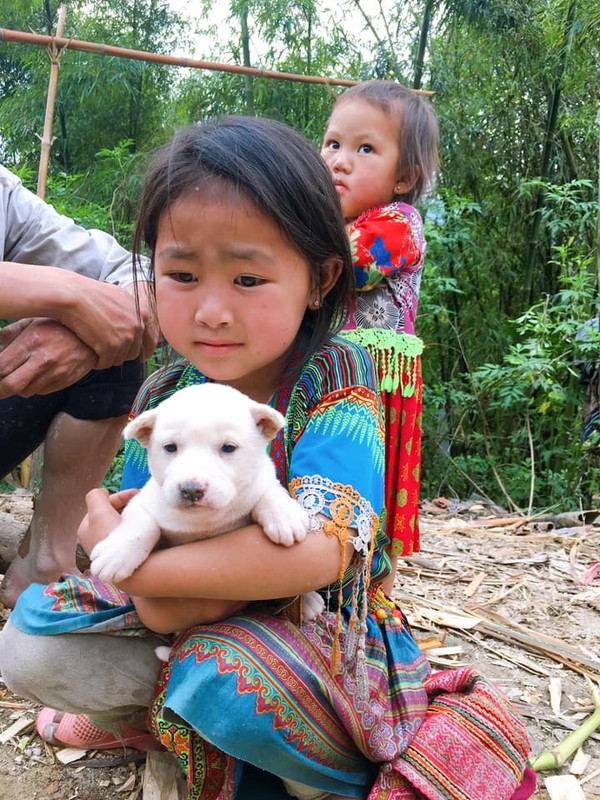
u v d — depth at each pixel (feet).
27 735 2.03
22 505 4.10
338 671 1.61
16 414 2.51
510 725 1.70
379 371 2.57
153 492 1.60
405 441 2.64
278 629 1.60
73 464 2.53
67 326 2.09
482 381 6.27
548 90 6.63
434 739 1.63
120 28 7.09
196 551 1.51
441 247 6.23
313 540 1.53
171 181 1.60
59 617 1.69
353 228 2.66
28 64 6.94
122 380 2.46
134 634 1.70
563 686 2.49
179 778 1.83
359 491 1.61
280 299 1.64
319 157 1.73
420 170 2.93
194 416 1.53
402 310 2.72
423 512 5.32
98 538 1.65
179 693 1.51
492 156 6.82
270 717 1.49
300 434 1.75
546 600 3.28
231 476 1.52
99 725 1.89
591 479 5.92
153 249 1.78
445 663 2.60
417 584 3.41
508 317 7.14
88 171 6.82
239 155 1.58
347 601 1.80
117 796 1.81
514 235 6.97
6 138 7.24
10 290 1.99
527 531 4.67
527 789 1.74
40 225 2.56
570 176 6.79
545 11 6.44
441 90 6.48
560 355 5.40
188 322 1.65
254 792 1.71
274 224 1.59
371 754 1.59
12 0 6.88
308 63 6.50
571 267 6.20
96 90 6.97
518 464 6.56
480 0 6.23
